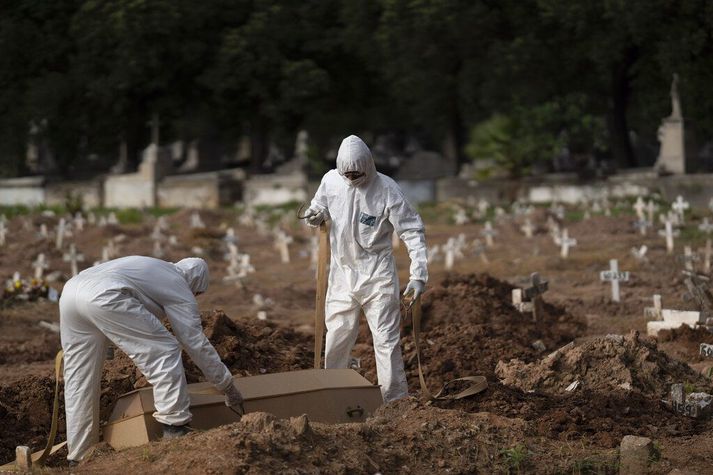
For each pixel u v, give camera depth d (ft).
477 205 139.44
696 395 29.35
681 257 62.95
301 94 167.73
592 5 138.31
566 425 26.50
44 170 212.02
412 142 254.47
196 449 21.31
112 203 181.57
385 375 28.04
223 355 32.09
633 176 138.72
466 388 30.42
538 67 150.10
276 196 171.22
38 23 174.91
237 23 176.45
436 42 153.17
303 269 79.20
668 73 140.05
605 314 52.11
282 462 20.90
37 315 54.75
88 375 24.13
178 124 183.42
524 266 73.36
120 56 166.20
